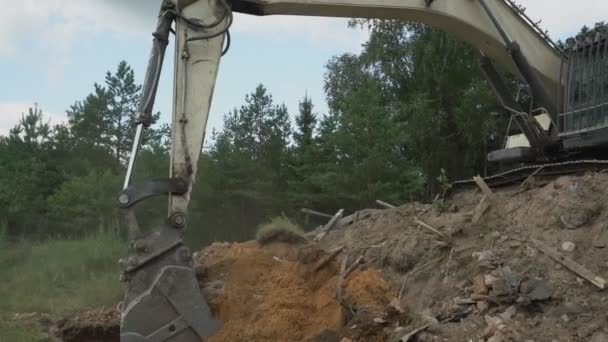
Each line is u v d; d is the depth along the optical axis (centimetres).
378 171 2516
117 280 1302
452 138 3038
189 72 709
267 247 938
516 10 906
